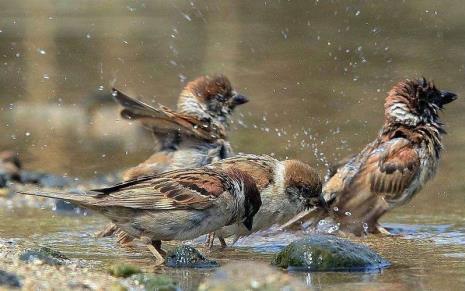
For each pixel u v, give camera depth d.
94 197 10.47
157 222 10.53
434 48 24.03
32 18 27.59
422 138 13.81
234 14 28.48
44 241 11.65
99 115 19.34
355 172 13.59
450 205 14.40
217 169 11.05
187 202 10.51
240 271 9.45
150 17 28.25
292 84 21.55
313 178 11.93
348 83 21.53
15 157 16.31
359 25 26.42
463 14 26.75
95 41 25.45
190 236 10.71
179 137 13.79
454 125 18.33
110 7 29.38
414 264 10.49
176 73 22.62
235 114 19.14
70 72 22.64
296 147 17.30
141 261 10.67
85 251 11.12
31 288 8.58
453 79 21.42
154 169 13.68
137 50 24.69
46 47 24.59
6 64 23.19
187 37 25.94
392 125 13.97
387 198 13.46
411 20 26.53
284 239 12.32
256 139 17.75
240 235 11.75
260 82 21.70
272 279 9.33
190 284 9.48
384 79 21.77
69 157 17.42
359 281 9.59
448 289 9.20
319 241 10.45
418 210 14.18
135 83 21.77
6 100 20.56
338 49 24.34
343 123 18.66
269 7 28.86
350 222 13.27
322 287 9.32
